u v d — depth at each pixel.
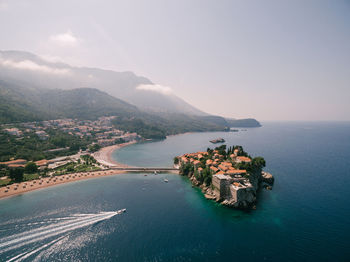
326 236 100.56
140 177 197.62
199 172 174.12
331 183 177.00
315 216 119.62
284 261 83.62
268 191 157.75
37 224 109.94
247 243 94.81
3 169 195.75
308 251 89.56
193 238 98.50
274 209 128.12
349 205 134.12
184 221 113.56
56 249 90.62
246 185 134.50
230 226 108.69
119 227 107.56
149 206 131.75
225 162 169.50
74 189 162.88
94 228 106.50
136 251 89.50
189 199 143.25
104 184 176.00
